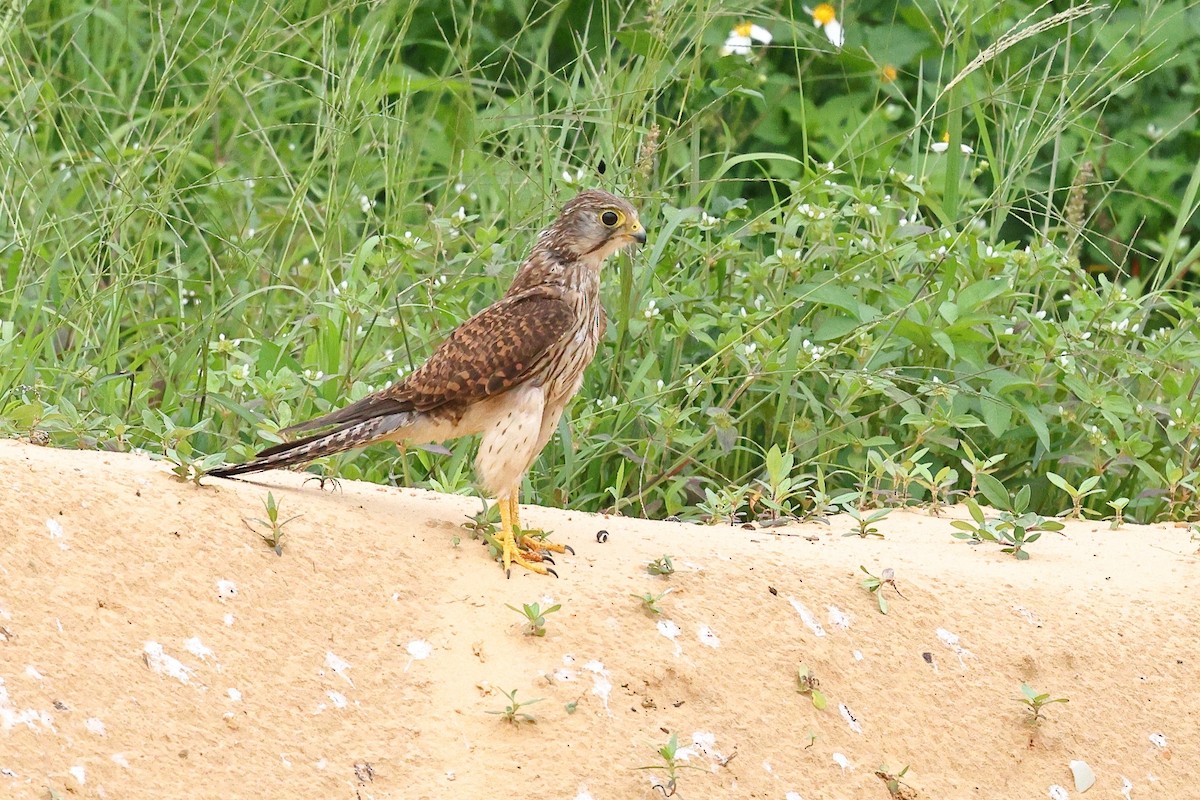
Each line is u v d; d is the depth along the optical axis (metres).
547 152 11.84
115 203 12.12
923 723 7.24
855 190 11.88
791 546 8.43
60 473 6.93
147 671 6.18
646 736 6.63
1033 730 7.37
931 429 10.40
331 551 7.10
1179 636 8.02
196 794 5.85
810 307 11.69
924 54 15.70
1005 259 11.55
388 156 12.78
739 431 11.40
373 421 7.76
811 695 7.11
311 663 6.54
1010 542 8.96
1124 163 15.77
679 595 7.35
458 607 7.05
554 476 10.45
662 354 11.53
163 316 12.86
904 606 7.73
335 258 12.67
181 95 15.08
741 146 16.17
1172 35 15.81
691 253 12.02
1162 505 10.79
